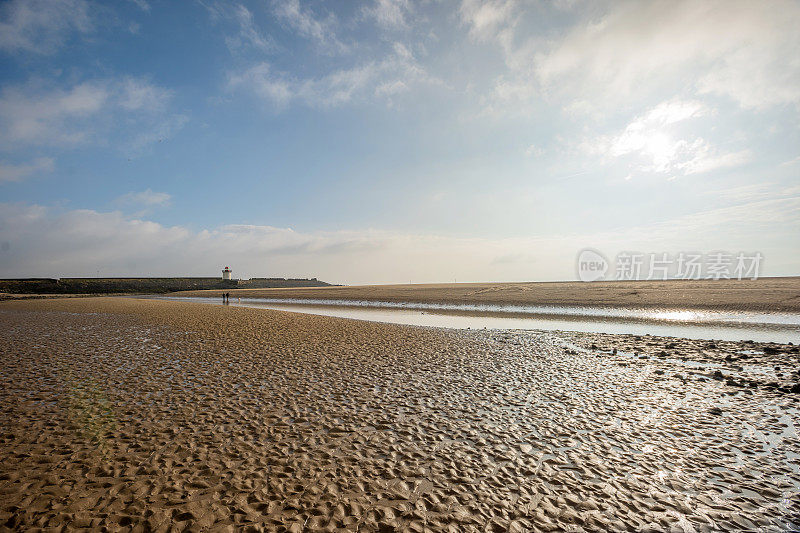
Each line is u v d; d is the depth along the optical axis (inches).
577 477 265.1
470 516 220.8
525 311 1491.1
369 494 241.6
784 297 1440.7
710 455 297.6
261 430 336.2
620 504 234.1
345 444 312.5
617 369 575.2
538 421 366.9
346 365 576.7
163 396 423.5
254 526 207.9
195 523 209.3
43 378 490.3
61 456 281.3
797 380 508.1
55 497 229.3
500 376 531.2
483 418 374.0
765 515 224.4
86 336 828.6
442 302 1940.2
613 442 321.1
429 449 306.0
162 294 3969.0
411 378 514.0
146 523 207.9
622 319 1202.0
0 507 217.0
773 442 320.2
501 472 271.1
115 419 355.3
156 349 684.7
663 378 523.2
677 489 251.1
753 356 655.1
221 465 273.3
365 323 1074.1
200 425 344.2
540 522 216.1
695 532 209.0
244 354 644.1
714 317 1169.4
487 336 880.3
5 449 290.4
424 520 216.4
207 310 1488.7
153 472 261.4
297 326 987.3
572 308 1519.4
